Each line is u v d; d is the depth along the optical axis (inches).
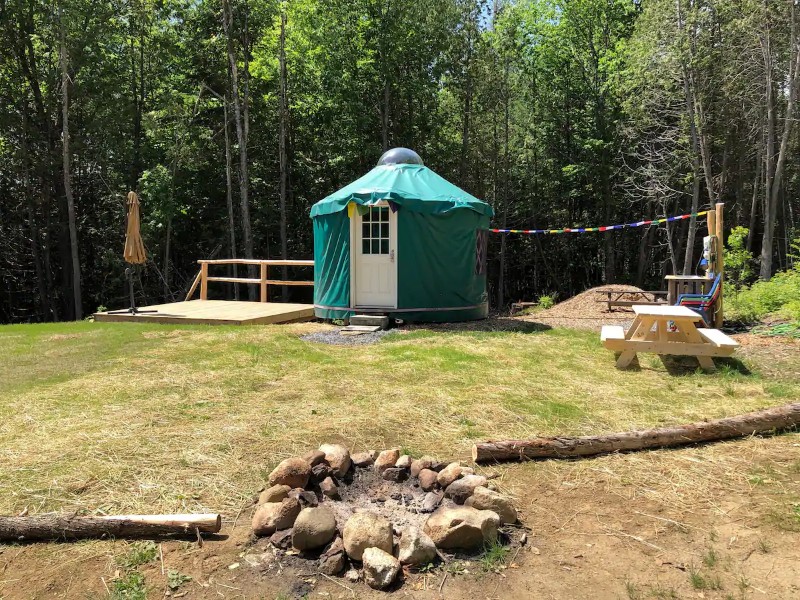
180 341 282.7
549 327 331.6
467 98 895.7
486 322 359.6
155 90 803.4
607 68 837.8
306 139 869.2
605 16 843.4
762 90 665.0
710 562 87.0
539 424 151.1
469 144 965.8
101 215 790.5
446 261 358.9
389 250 352.8
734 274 613.6
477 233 379.2
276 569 88.0
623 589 81.7
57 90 687.1
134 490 113.5
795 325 281.0
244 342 277.3
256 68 783.1
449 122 960.9
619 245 981.2
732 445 135.5
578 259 1018.1
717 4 607.8
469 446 136.9
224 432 146.0
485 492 100.7
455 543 91.9
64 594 81.9
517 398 174.4
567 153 904.9
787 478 116.6
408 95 860.6
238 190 804.6
